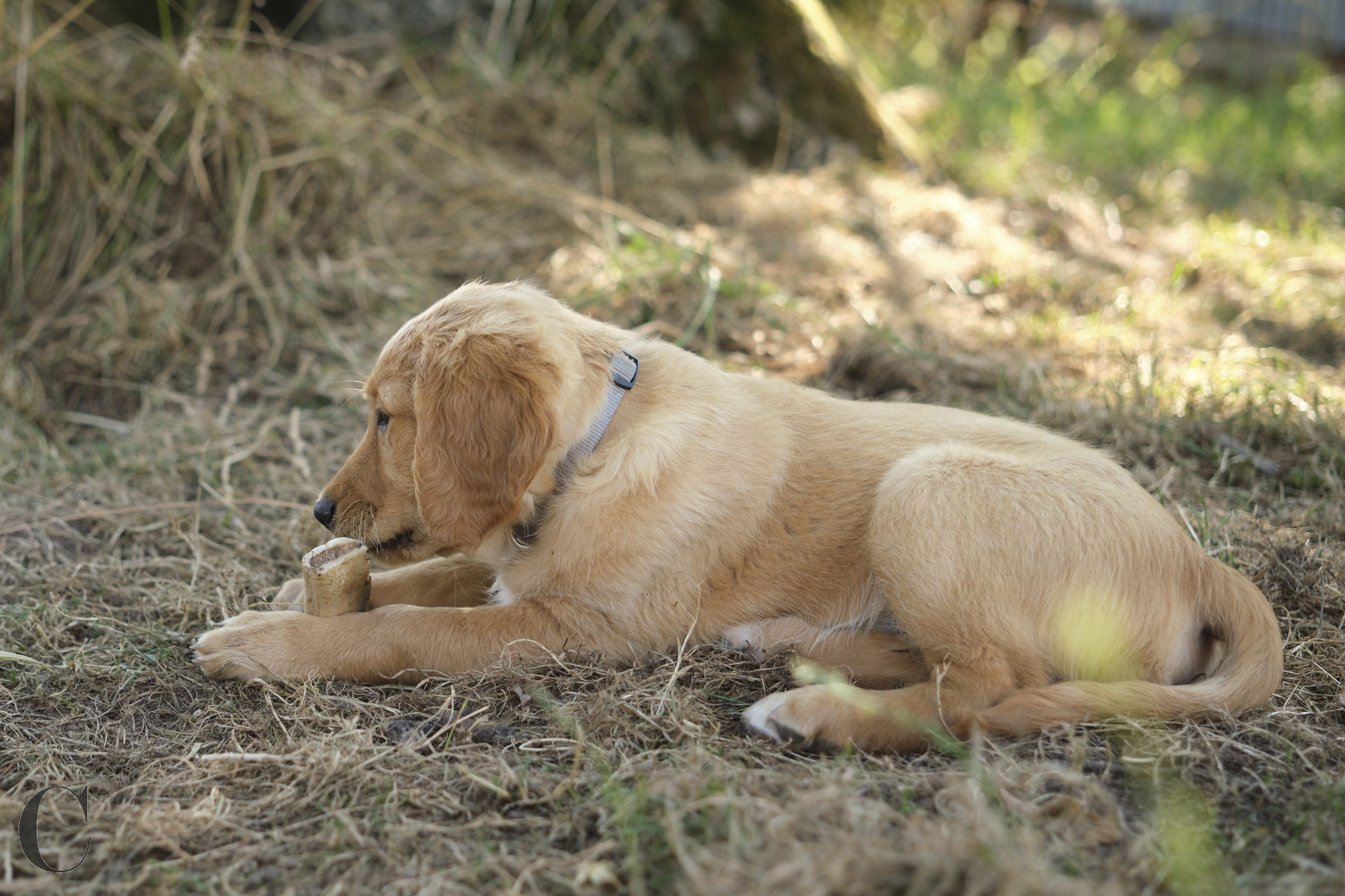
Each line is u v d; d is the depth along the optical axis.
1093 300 5.50
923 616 2.62
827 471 2.88
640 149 6.69
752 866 1.87
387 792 2.27
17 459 4.09
